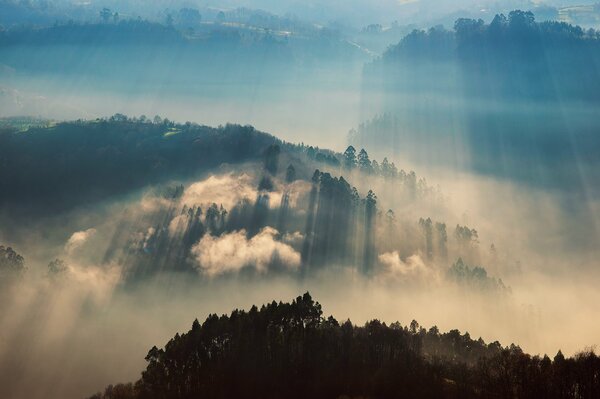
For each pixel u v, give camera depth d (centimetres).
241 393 13000
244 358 13925
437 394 11869
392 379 12475
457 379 12700
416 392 12000
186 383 13625
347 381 12788
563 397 11381
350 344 14300
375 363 13450
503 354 12975
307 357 13712
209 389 13225
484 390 12038
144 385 14038
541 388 11538
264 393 12888
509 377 12106
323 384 12781
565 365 11894
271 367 13588
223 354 14250
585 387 11444
